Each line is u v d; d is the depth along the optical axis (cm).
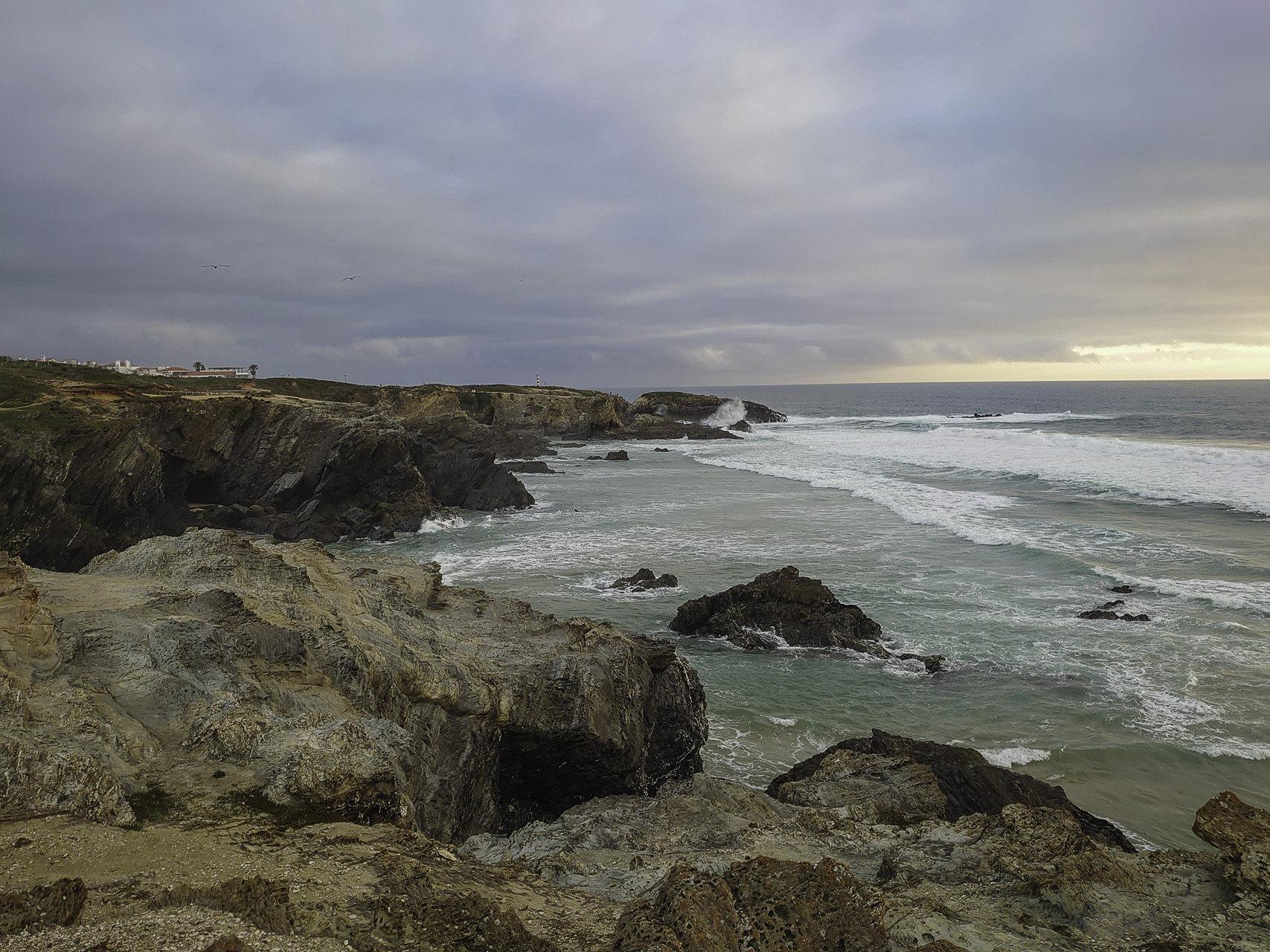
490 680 1376
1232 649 2209
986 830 877
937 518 4062
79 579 1188
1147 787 1577
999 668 2158
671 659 1747
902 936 552
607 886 741
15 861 560
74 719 755
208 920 471
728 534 3928
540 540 3981
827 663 2266
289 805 717
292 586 1328
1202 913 618
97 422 3734
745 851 883
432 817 1082
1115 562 3145
